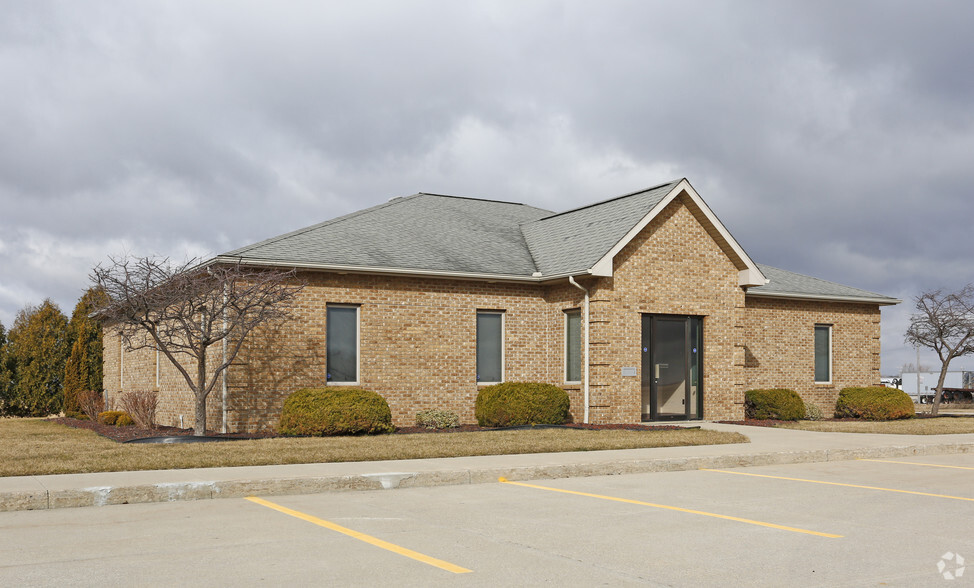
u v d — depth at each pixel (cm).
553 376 2391
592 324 2236
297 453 1423
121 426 2400
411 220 2670
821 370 2873
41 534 838
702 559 731
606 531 857
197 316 2098
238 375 1997
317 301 2108
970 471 1401
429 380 2244
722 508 1006
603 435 1797
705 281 2402
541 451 1518
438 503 1043
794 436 1880
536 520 921
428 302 2258
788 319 2789
